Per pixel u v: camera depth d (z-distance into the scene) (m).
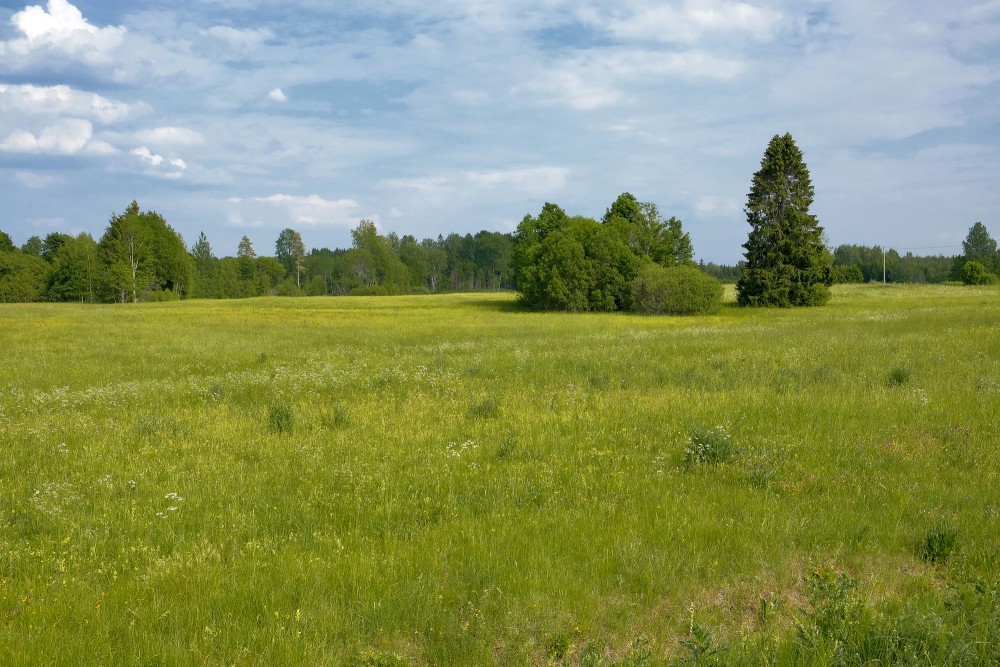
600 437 10.23
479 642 4.63
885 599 5.18
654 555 5.96
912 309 48.03
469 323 45.97
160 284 117.56
